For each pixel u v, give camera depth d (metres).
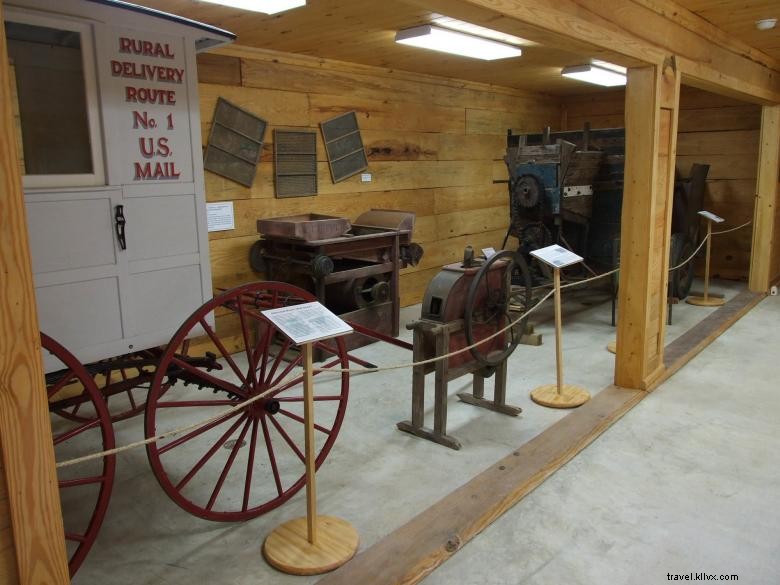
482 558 2.51
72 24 2.43
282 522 2.81
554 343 5.50
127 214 2.64
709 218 6.60
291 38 4.72
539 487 3.05
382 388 4.46
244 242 5.18
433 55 5.51
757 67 5.89
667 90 4.03
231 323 5.16
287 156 5.38
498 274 3.79
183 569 2.49
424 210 6.90
